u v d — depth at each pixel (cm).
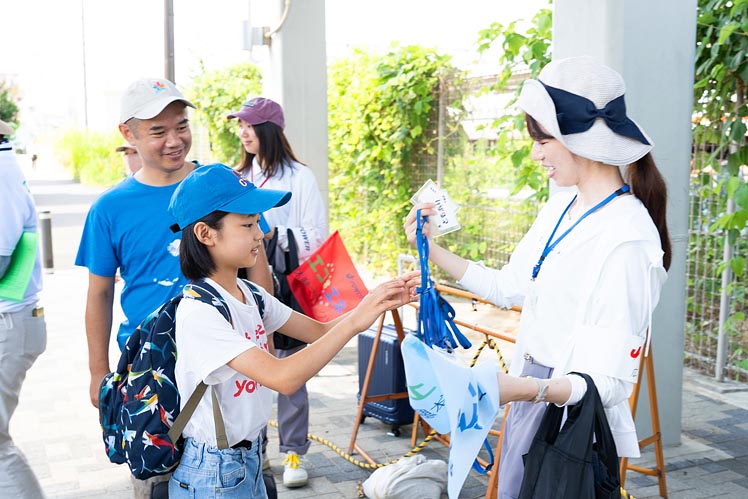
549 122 211
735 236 508
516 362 240
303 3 623
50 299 902
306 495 393
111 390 224
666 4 412
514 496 239
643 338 211
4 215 303
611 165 219
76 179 3397
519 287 252
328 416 507
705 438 464
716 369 573
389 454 443
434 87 867
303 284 387
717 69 491
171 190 280
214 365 202
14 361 318
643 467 419
